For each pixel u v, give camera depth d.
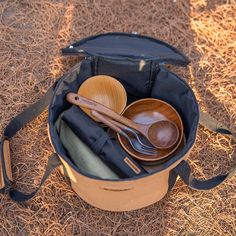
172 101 1.30
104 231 1.27
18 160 1.35
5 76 1.45
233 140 1.37
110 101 1.32
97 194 1.15
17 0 1.57
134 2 1.58
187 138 1.26
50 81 1.46
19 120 1.30
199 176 1.34
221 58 1.50
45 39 1.51
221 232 1.27
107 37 1.39
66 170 1.16
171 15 1.57
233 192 1.31
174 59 1.32
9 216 1.28
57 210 1.29
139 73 1.29
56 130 1.24
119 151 1.20
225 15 1.57
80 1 1.57
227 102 1.44
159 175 1.09
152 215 1.29
